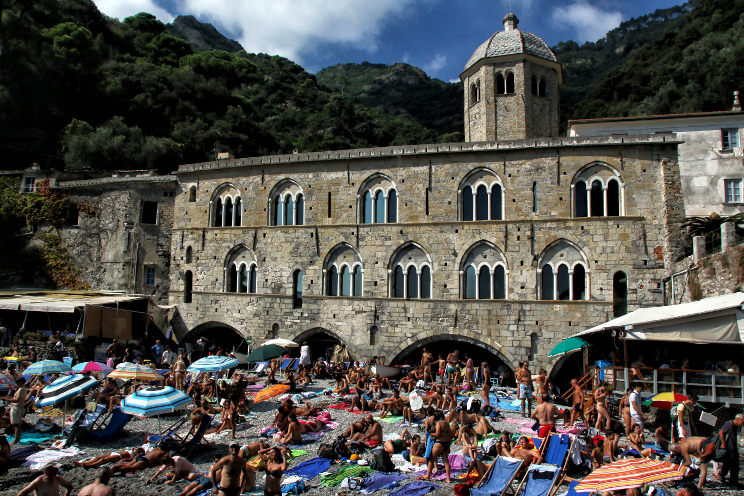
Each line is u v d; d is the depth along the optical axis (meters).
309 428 23.91
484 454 20.22
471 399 27.56
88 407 26.08
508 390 34.31
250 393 32.06
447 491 17.09
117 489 16.98
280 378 37.44
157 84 84.62
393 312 39.34
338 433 23.89
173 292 45.53
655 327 25.31
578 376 37.03
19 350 35.69
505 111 45.03
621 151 36.94
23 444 21.20
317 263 41.62
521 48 44.84
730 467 17.27
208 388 29.36
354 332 40.00
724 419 23.61
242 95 111.69
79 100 72.56
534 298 36.94
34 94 66.00
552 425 21.41
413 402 26.22
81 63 72.81
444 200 39.38
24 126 64.88
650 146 36.69
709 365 26.67
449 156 39.59
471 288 38.47
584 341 29.97
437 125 145.00
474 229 38.44
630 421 21.62
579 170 37.41
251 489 16.98
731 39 70.00
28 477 17.59
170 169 67.19
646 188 36.38
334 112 115.00
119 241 46.81
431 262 39.03
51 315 41.69
